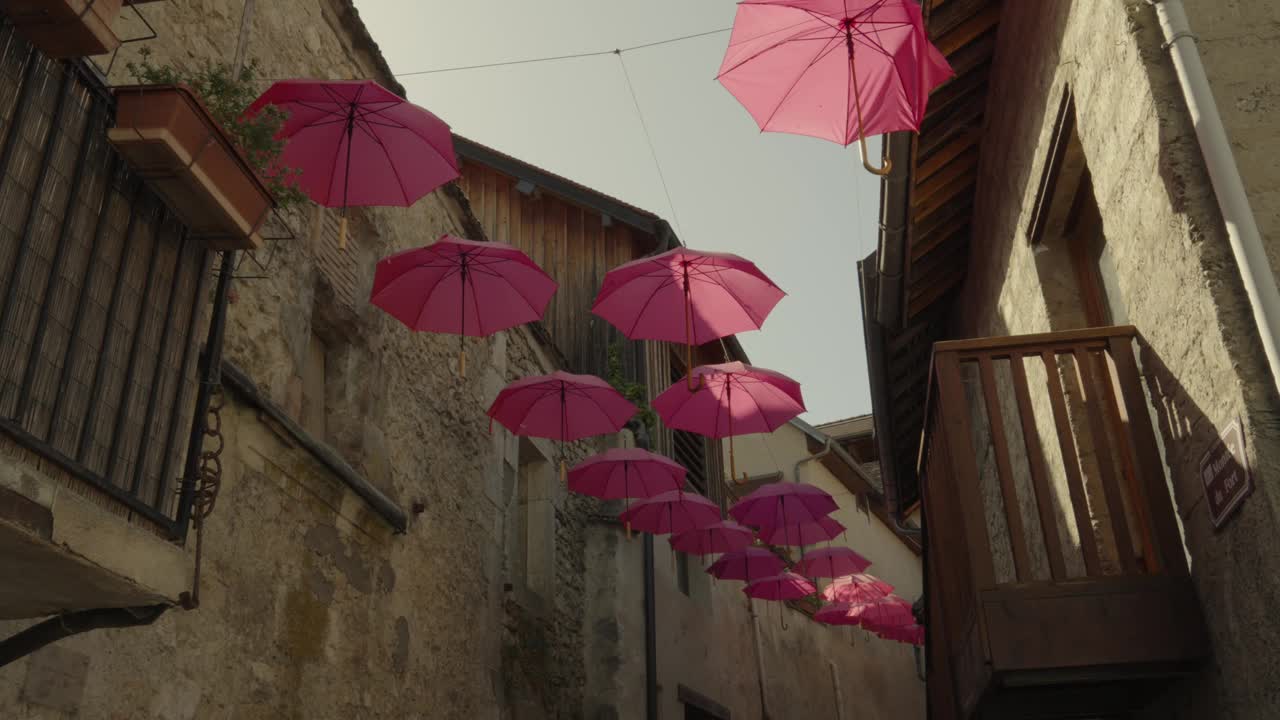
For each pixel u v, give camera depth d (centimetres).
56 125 267
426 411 764
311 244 628
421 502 723
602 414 775
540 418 773
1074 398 539
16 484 238
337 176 528
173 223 317
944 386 460
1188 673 398
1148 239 416
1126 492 506
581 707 1030
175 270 315
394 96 498
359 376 670
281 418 524
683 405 802
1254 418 343
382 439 679
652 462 875
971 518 431
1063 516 555
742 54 453
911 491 1178
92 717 381
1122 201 442
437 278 623
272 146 421
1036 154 559
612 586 1089
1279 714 333
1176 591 398
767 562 1197
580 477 885
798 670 1711
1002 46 635
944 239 796
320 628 564
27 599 284
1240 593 357
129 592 282
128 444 287
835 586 1520
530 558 993
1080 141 516
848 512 2127
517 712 853
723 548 1095
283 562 534
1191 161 385
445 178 539
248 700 488
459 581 779
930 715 803
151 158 292
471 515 823
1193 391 386
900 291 795
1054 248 571
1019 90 599
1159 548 407
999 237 679
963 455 446
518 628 891
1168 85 397
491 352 924
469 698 764
